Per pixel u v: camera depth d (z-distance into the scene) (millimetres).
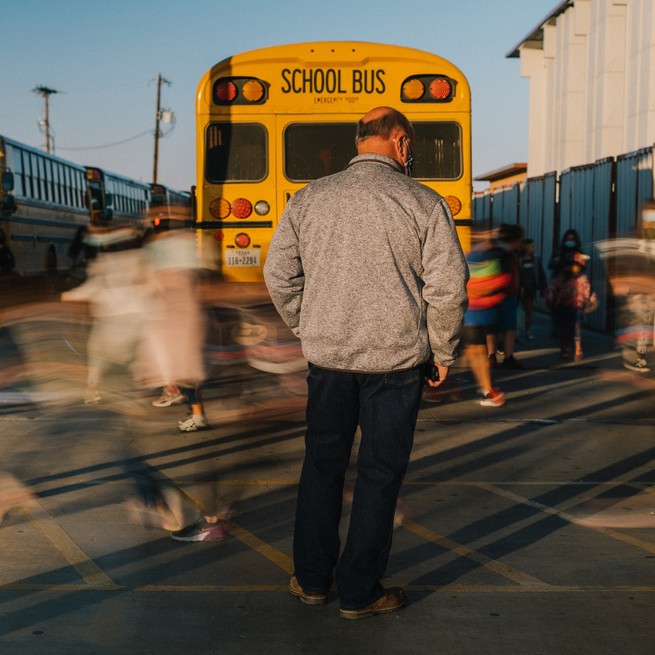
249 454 7551
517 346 16141
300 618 4191
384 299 4008
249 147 10531
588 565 4902
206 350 6508
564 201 21547
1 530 5441
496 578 4707
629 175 16609
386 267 4008
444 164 10430
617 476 6906
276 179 10516
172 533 5262
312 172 10516
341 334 4043
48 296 24500
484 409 9734
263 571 4797
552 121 28828
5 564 4867
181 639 3953
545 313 23875
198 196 10539
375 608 4203
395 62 10430
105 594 4457
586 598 4434
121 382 9609
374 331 4012
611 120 22906
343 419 4211
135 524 5566
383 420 4086
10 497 6125
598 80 23422
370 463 4121
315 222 4086
